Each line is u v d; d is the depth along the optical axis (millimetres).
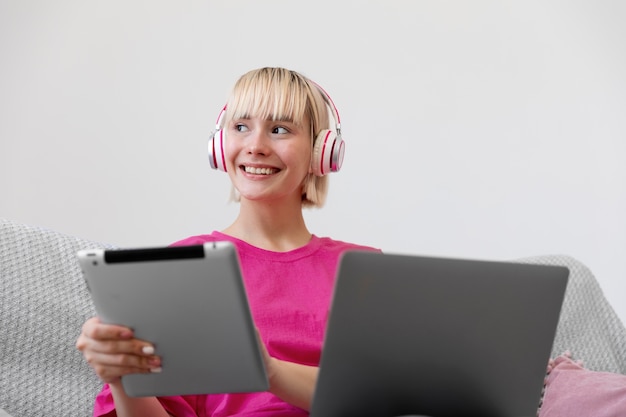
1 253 2020
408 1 3553
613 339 2400
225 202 3414
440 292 1448
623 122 3598
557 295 1548
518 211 3592
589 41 3607
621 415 1913
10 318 1975
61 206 3371
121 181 3393
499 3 3592
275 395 1887
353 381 1477
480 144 3578
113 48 3406
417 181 3553
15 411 1938
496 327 1510
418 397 1521
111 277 1409
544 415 2031
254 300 1976
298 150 2059
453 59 3574
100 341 1484
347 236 3510
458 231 3568
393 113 3543
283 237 2131
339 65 3523
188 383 1533
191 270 1394
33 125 3369
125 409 1739
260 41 3473
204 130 3426
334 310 1412
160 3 3430
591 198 3604
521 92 3596
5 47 3355
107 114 3395
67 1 3398
